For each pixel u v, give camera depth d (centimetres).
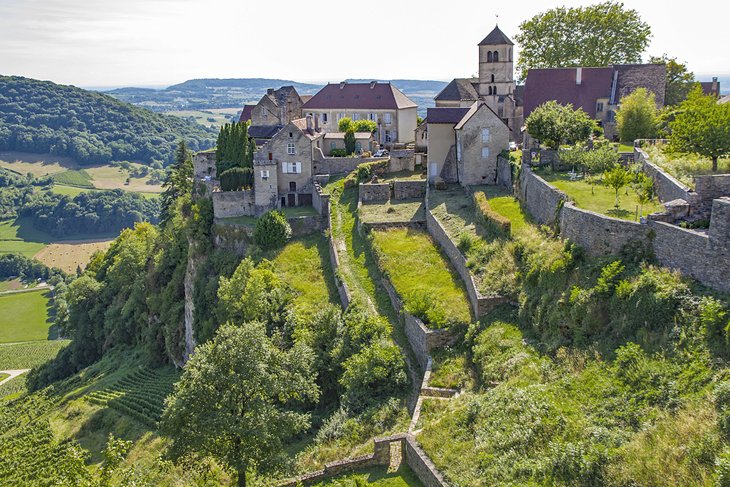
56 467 5138
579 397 2692
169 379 6931
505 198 5634
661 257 3031
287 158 7556
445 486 2597
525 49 10188
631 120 6438
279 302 5381
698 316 2594
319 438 3609
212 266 7131
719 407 2206
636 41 9600
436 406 3325
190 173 9825
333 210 6900
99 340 9650
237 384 3131
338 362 4266
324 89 10419
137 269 9581
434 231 5634
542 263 3775
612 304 2995
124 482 2830
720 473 1930
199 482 3416
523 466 2469
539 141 6056
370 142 8794
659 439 2230
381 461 3061
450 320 4019
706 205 3200
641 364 2603
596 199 4269
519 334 3572
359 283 5266
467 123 6444
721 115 4241
